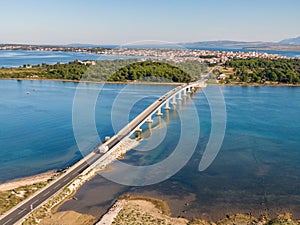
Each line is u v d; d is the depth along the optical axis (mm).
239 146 86312
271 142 89938
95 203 55781
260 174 68688
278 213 53531
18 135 95250
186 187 62375
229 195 59469
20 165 73438
